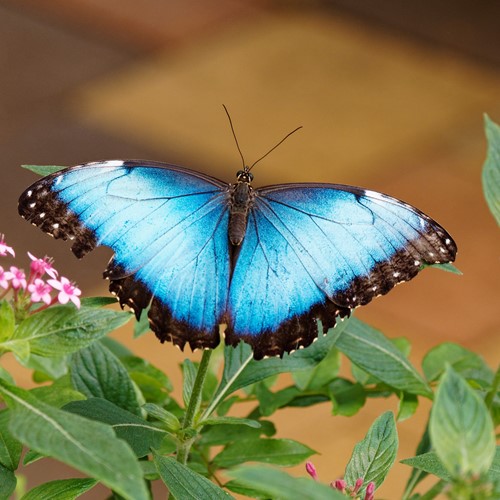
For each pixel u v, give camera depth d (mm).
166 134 2197
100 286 1689
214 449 1120
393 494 1358
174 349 1595
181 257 823
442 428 734
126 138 2162
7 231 1809
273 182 2070
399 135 2279
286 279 827
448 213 2014
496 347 1686
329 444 1453
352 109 2379
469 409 734
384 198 825
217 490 797
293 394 886
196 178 833
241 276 826
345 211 828
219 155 2148
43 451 739
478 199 2062
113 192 817
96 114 2244
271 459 861
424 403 1541
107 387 843
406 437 1465
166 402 883
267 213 834
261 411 881
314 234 829
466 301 1802
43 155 2072
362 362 864
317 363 847
